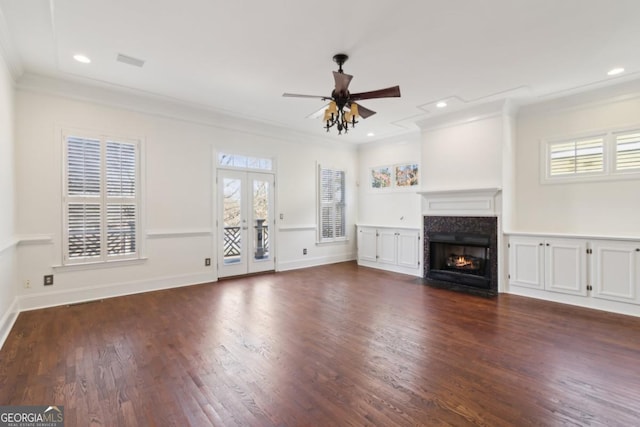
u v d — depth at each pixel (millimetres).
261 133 5895
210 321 3424
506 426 1764
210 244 5285
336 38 2932
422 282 5316
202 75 3758
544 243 4281
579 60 3350
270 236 6137
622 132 4012
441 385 2189
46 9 2492
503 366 2455
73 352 2664
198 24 2715
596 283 3861
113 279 4336
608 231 4145
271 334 3078
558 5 2441
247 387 2162
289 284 5152
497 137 4652
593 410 1908
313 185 6762
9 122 3354
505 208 4645
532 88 4121
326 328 3246
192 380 2244
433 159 5477
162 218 4750
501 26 2732
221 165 5445
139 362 2500
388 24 2707
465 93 4281
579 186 4371
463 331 3168
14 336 2986
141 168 4539
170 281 4844
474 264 5102
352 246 7516
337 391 2117
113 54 3250
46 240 3836
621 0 2371
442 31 2811
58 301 3930
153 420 1817
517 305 4047
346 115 3145
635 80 3861
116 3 2420
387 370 2396
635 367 2434
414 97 4426
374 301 4215
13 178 3543
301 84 4020
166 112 4750
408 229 5973
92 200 4156
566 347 2793
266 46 3080
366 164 7371
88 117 4121
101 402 1981
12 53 3135
